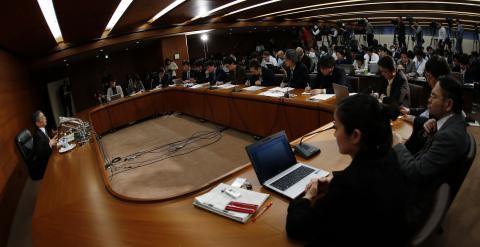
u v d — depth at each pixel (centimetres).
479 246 203
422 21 1286
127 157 476
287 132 407
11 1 314
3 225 313
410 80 533
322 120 347
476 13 959
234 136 509
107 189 213
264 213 148
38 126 368
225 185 173
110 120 624
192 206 165
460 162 151
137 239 146
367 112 94
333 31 1293
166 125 632
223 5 727
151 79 995
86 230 165
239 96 469
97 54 1063
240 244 130
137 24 836
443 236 215
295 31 1578
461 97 156
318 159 196
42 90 1037
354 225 96
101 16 526
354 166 99
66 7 398
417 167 159
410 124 239
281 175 177
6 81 538
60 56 810
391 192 94
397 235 97
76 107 1180
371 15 1347
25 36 516
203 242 134
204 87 583
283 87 464
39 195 230
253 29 1420
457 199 256
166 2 557
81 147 339
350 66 645
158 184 373
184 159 442
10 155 432
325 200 101
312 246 116
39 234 172
